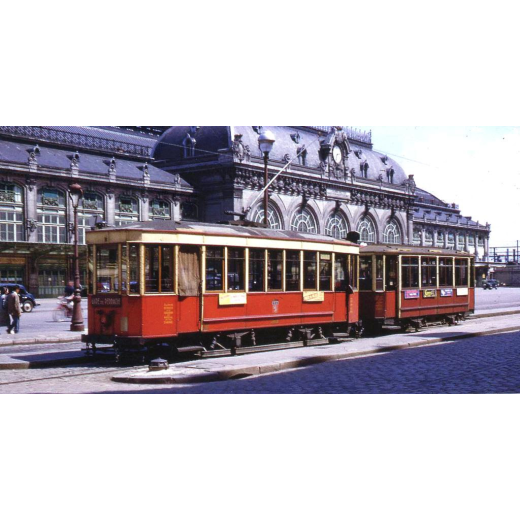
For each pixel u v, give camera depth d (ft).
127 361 51.49
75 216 81.15
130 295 50.39
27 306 131.23
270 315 59.77
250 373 46.11
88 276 52.80
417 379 41.81
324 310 66.39
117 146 226.79
